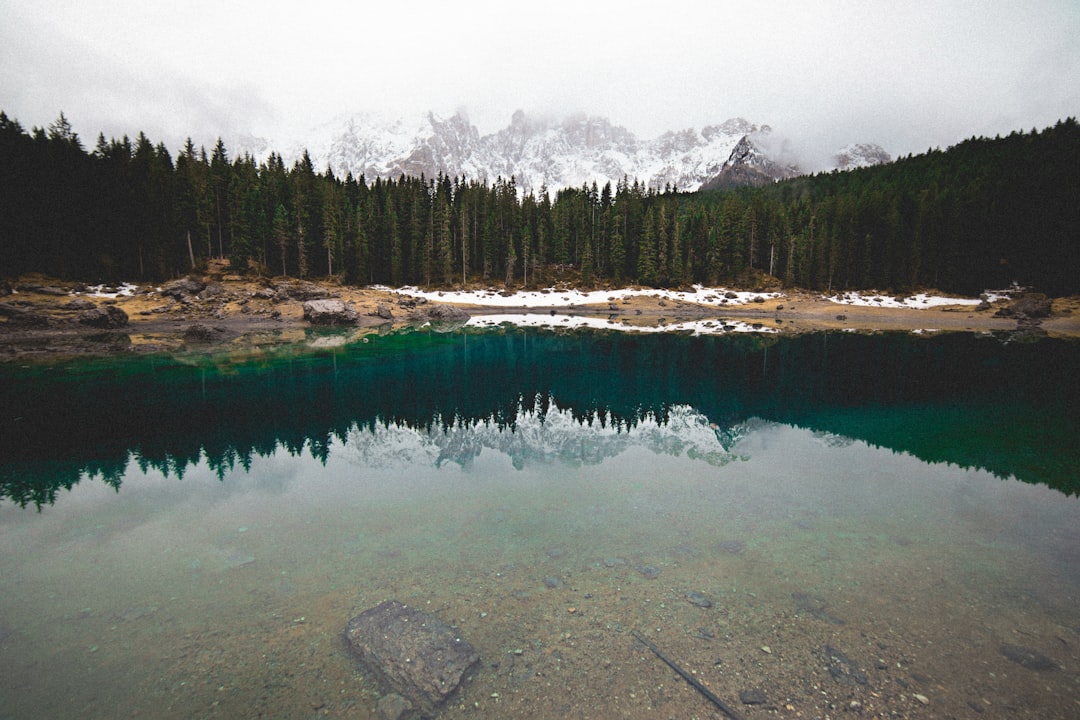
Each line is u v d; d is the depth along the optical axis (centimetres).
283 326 4953
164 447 1359
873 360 3200
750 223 8819
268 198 7169
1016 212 7200
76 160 5584
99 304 4262
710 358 3331
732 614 610
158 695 478
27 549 777
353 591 661
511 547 788
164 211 5894
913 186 9094
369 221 7762
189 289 5231
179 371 2547
